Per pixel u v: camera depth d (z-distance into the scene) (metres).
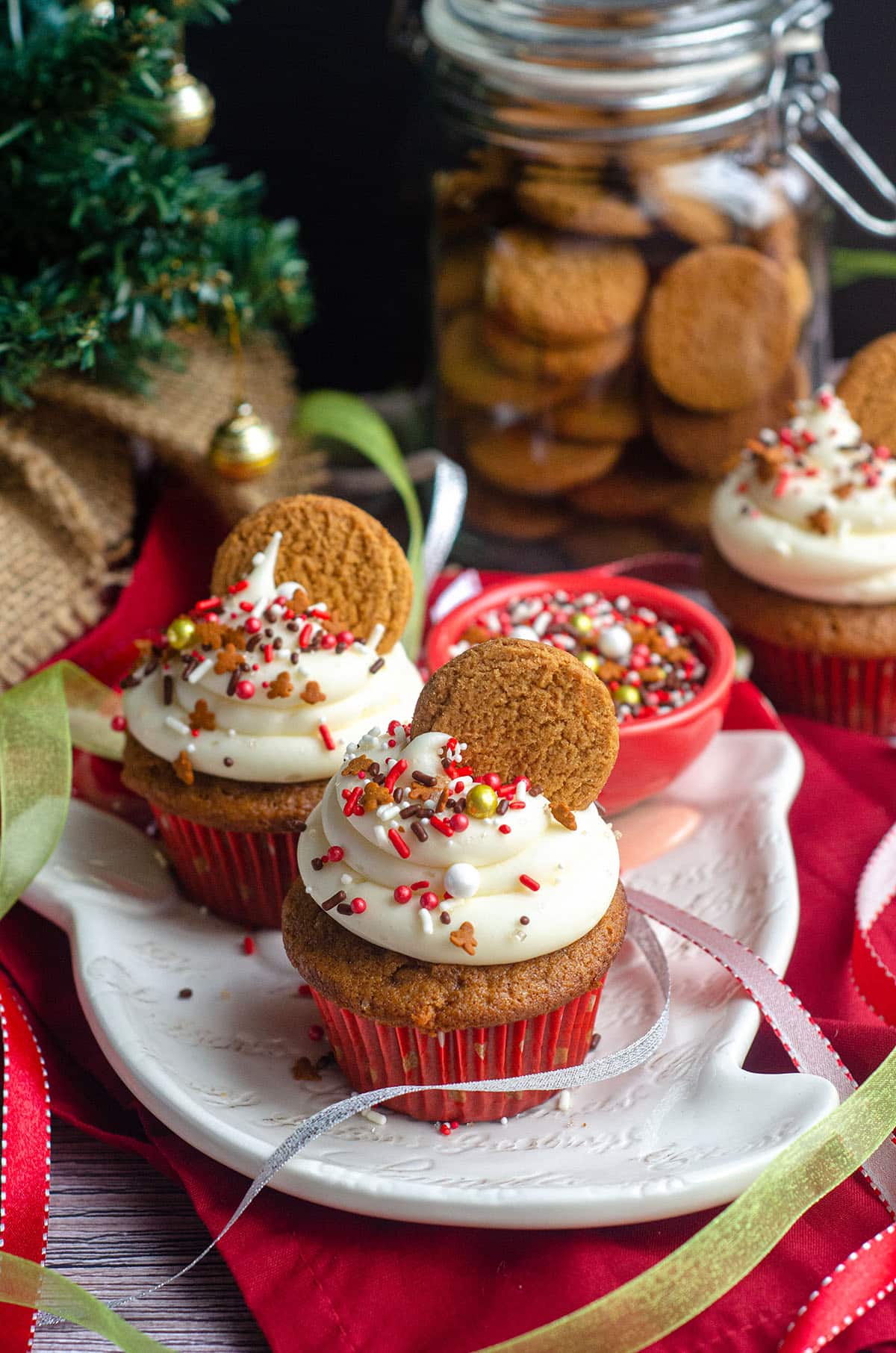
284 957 0.55
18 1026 0.52
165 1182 0.52
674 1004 0.53
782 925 0.54
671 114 0.63
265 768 0.54
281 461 0.69
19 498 0.62
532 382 0.65
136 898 0.57
